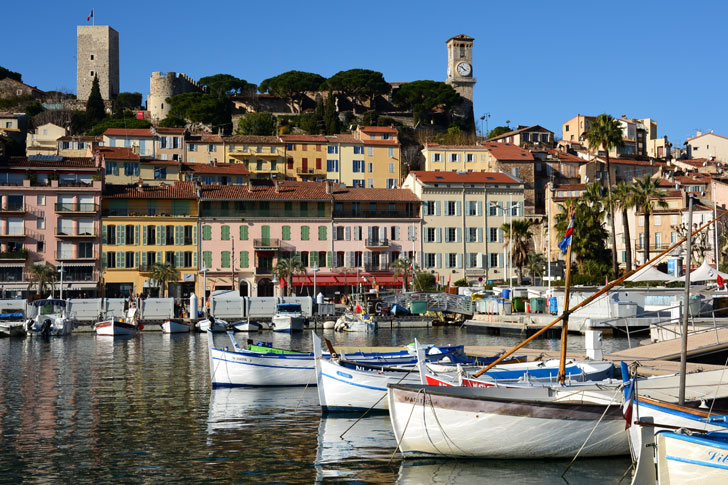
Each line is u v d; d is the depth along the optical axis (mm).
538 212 143125
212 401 37719
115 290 109312
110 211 110312
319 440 29203
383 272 115562
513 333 79625
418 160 166750
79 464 25859
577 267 105688
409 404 26047
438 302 97438
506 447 25531
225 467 25484
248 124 182875
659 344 45531
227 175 135875
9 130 174750
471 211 119375
